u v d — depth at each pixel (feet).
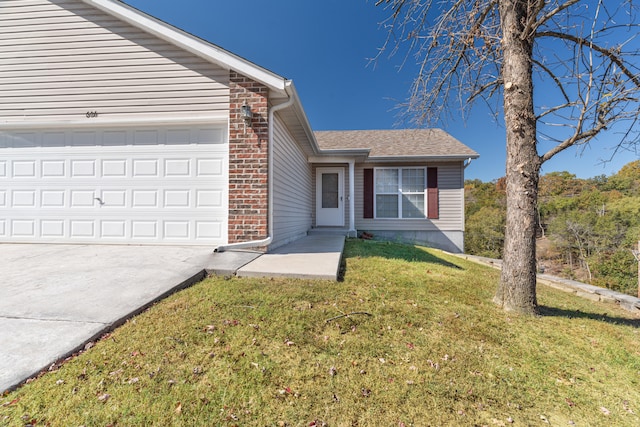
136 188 16.62
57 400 4.66
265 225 15.58
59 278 10.29
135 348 6.17
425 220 33.42
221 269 11.61
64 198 16.87
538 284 17.98
